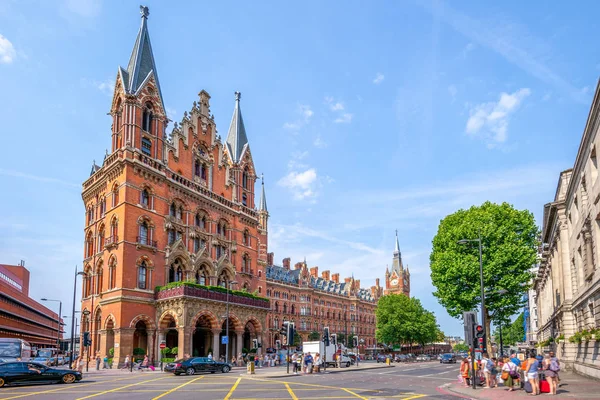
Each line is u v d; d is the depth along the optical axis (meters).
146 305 56.84
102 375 43.69
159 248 59.88
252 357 61.56
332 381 36.34
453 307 53.16
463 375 31.62
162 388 30.12
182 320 54.31
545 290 69.81
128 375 43.59
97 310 59.53
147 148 61.31
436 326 135.25
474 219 53.25
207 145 72.75
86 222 66.62
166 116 65.06
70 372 35.47
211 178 72.31
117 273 55.38
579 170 36.84
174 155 65.38
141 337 58.84
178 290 55.22
